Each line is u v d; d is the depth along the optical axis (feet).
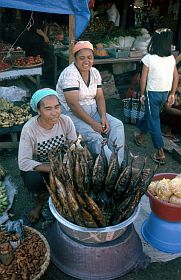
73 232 8.00
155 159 13.53
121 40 20.88
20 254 7.66
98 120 11.82
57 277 8.41
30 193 10.37
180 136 15.56
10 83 19.70
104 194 8.39
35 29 23.99
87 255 8.04
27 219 10.19
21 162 9.34
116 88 20.31
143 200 10.94
